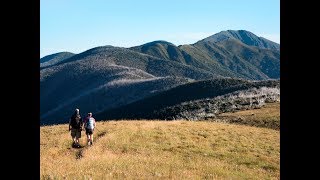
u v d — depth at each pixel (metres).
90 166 18.06
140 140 31.14
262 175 21.16
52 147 27.25
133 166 18.48
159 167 19.06
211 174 18.34
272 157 28.27
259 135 37.88
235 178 18.66
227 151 29.41
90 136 28.70
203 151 28.67
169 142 31.12
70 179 13.77
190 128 38.03
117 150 27.06
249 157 27.62
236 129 40.38
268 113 84.88
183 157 25.58
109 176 14.89
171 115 128.62
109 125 38.34
